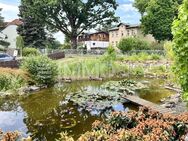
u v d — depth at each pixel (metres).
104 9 57.06
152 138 5.85
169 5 56.16
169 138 6.60
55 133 9.88
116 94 15.95
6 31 74.94
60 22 57.41
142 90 18.42
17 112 12.86
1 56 28.86
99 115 12.23
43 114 12.48
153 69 29.16
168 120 7.54
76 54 48.97
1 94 16.73
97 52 49.25
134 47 45.75
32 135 9.64
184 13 6.39
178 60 6.70
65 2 53.75
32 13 55.91
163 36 56.56
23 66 20.45
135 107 13.62
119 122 7.77
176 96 15.38
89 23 57.88
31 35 58.97
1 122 11.20
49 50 51.38
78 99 14.96
